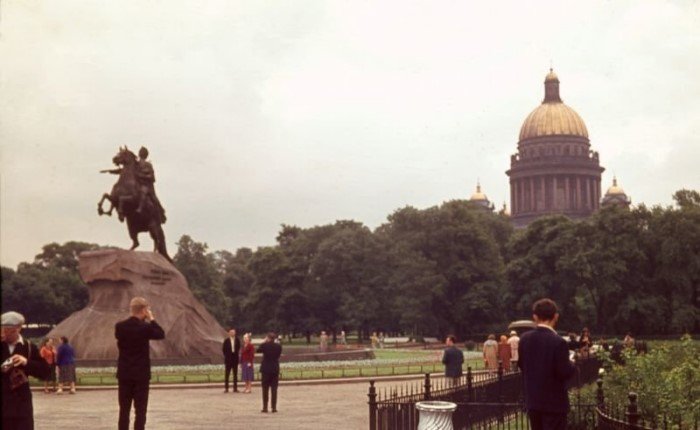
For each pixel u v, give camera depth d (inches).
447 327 4537.4
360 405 1058.1
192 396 1187.3
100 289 1800.0
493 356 1660.9
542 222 4598.9
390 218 4864.7
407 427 677.3
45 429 796.0
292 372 1640.0
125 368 585.3
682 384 725.9
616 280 4158.5
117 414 945.5
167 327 1798.7
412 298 4229.8
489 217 5979.3
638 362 819.4
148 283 1825.8
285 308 4429.1
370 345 3946.9
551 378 447.2
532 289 4367.6
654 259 4210.1
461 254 4544.8
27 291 4616.1
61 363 1255.5
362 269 4407.0
